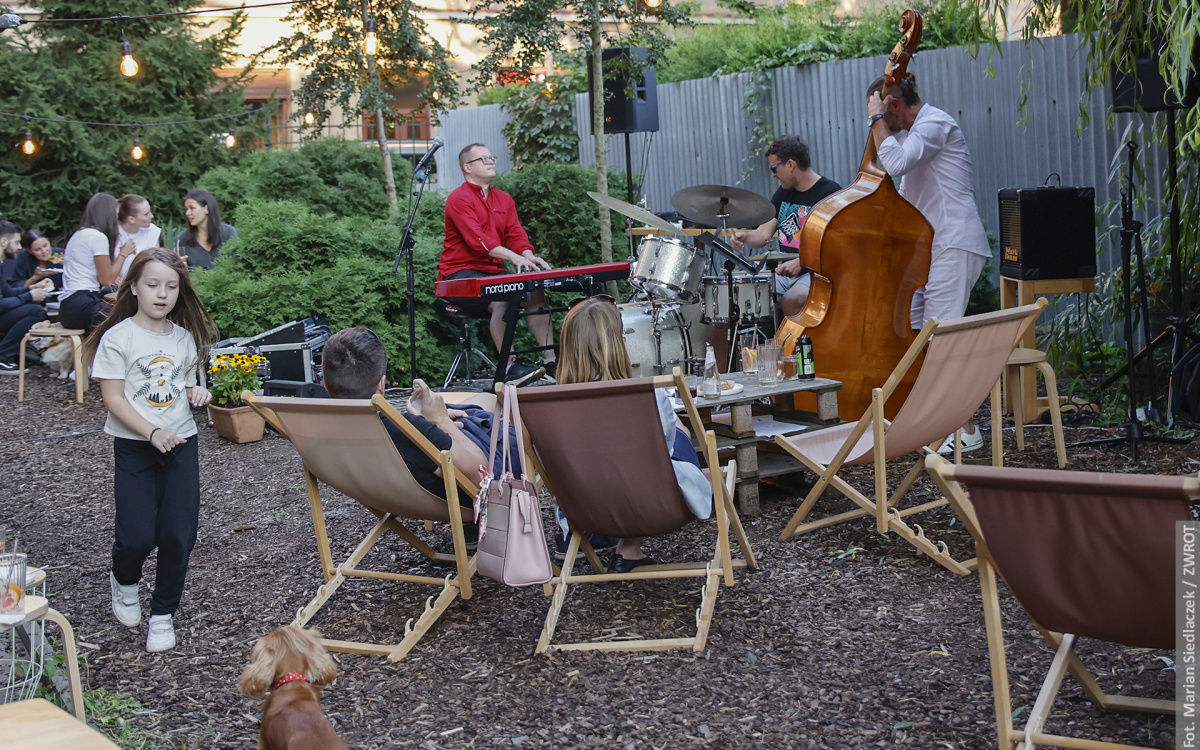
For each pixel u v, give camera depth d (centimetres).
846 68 899
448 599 331
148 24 1415
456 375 773
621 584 365
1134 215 680
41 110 1299
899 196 480
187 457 336
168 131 1395
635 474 309
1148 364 531
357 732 273
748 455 427
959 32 821
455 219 697
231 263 744
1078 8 522
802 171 655
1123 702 250
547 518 452
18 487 552
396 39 1044
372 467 321
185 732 278
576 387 295
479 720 275
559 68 1207
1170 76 459
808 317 492
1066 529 207
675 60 1120
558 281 646
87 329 760
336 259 760
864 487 459
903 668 287
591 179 973
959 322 338
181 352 336
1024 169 764
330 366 342
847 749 248
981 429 554
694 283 590
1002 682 229
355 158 1055
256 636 342
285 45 1040
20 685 288
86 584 402
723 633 319
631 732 264
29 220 1330
